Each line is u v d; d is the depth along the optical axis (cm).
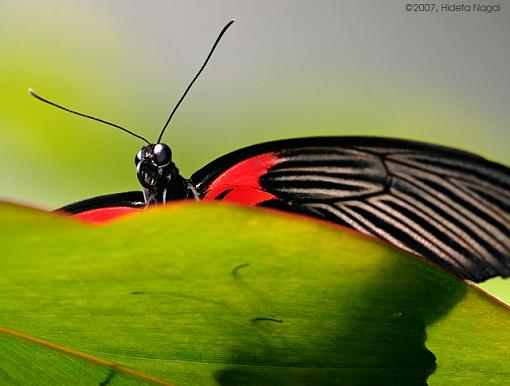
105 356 27
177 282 23
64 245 20
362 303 26
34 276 22
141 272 22
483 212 29
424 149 29
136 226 20
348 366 27
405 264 24
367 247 23
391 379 28
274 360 27
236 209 20
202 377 28
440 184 29
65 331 26
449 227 29
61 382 27
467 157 29
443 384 28
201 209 20
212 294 24
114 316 25
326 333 27
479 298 25
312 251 23
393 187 30
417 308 26
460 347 27
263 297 25
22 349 27
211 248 22
